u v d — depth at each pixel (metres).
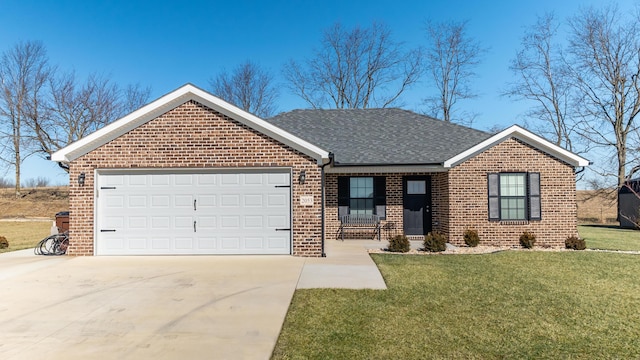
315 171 10.65
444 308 6.09
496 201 13.19
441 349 4.59
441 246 11.61
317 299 6.54
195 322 5.50
